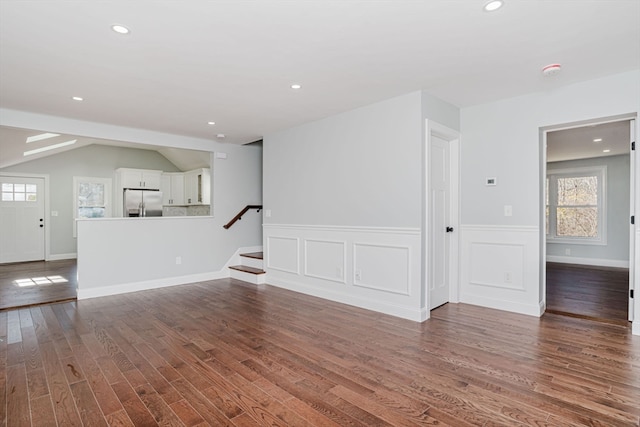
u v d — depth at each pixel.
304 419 1.82
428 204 3.49
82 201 8.13
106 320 3.49
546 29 2.23
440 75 2.99
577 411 1.86
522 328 3.15
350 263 4.05
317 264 4.46
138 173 8.41
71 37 2.28
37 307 3.98
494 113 3.76
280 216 5.02
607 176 6.62
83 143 7.59
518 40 2.38
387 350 2.69
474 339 2.90
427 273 3.49
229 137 5.37
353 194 4.01
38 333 3.12
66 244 7.95
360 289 3.95
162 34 2.26
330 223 4.29
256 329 3.19
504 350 2.67
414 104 3.42
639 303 2.96
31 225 7.54
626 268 6.39
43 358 2.58
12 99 3.47
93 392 2.10
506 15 2.06
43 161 7.64
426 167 3.45
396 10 2.00
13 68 2.75
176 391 2.11
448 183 4.02
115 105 3.71
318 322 3.39
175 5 1.93
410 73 2.94
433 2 1.92
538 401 1.96
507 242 3.70
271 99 3.59
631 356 2.53
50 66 2.72
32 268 6.64
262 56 2.60
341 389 2.12
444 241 3.97
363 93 3.44
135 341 2.91
